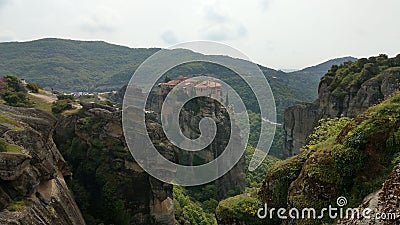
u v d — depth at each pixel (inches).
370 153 564.4
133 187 1708.9
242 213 716.7
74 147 1822.1
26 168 941.8
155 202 1753.2
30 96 2313.0
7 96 2080.5
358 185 557.6
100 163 1737.2
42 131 1259.2
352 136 584.1
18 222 823.7
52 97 2465.6
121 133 1779.0
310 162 631.2
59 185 1202.6
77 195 1620.3
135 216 1691.7
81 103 2111.2
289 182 690.2
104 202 1668.3
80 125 1845.5
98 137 1791.3
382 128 569.9
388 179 498.6
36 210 919.0
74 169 1772.9
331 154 600.1
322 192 588.4
